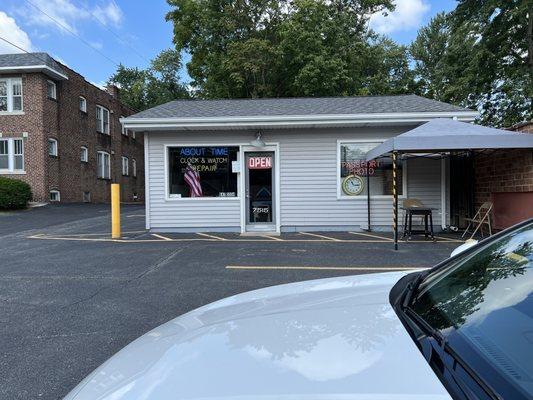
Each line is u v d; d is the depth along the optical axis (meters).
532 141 8.37
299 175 12.12
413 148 8.51
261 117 11.38
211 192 12.26
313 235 11.37
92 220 15.77
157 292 5.85
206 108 12.83
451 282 2.16
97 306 5.25
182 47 30.36
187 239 10.78
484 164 11.41
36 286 6.25
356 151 12.05
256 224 12.23
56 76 21.47
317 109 12.20
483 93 26.98
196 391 1.42
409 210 10.50
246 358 1.62
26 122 20.69
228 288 6.02
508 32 23.73
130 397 1.46
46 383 3.31
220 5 28.83
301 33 25.19
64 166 22.52
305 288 2.59
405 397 1.30
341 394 1.34
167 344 1.88
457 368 1.42
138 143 32.97
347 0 30.14
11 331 4.42
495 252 2.29
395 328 1.78
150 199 12.26
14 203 18.16
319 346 1.66
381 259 8.01
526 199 9.53
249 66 25.42
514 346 1.52
